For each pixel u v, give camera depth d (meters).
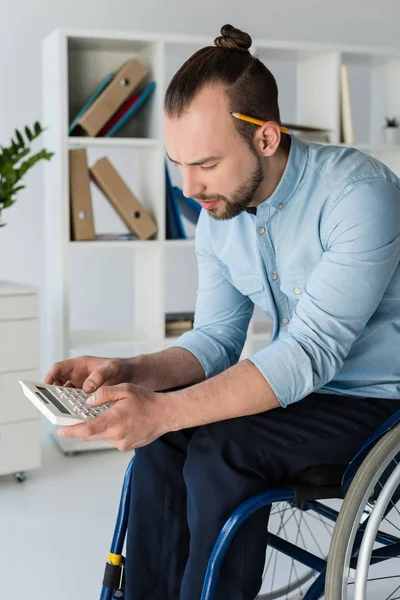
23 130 3.62
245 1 3.89
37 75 3.62
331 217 1.45
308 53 3.44
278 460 1.39
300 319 1.44
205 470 1.36
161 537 1.52
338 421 1.45
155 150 3.24
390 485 1.35
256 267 1.61
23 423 2.86
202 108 1.37
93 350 3.90
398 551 1.53
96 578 2.20
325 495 1.40
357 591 1.32
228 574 1.35
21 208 3.65
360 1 4.09
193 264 4.00
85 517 2.59
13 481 2.89
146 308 3.43
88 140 3.11
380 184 1.45
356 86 4.14
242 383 1.39
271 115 1.44
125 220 3.23
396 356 1.54
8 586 2.15
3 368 2.81
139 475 1.51
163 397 1.38
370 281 1.42
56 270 3.22
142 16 3.74
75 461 3.10
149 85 3.22
